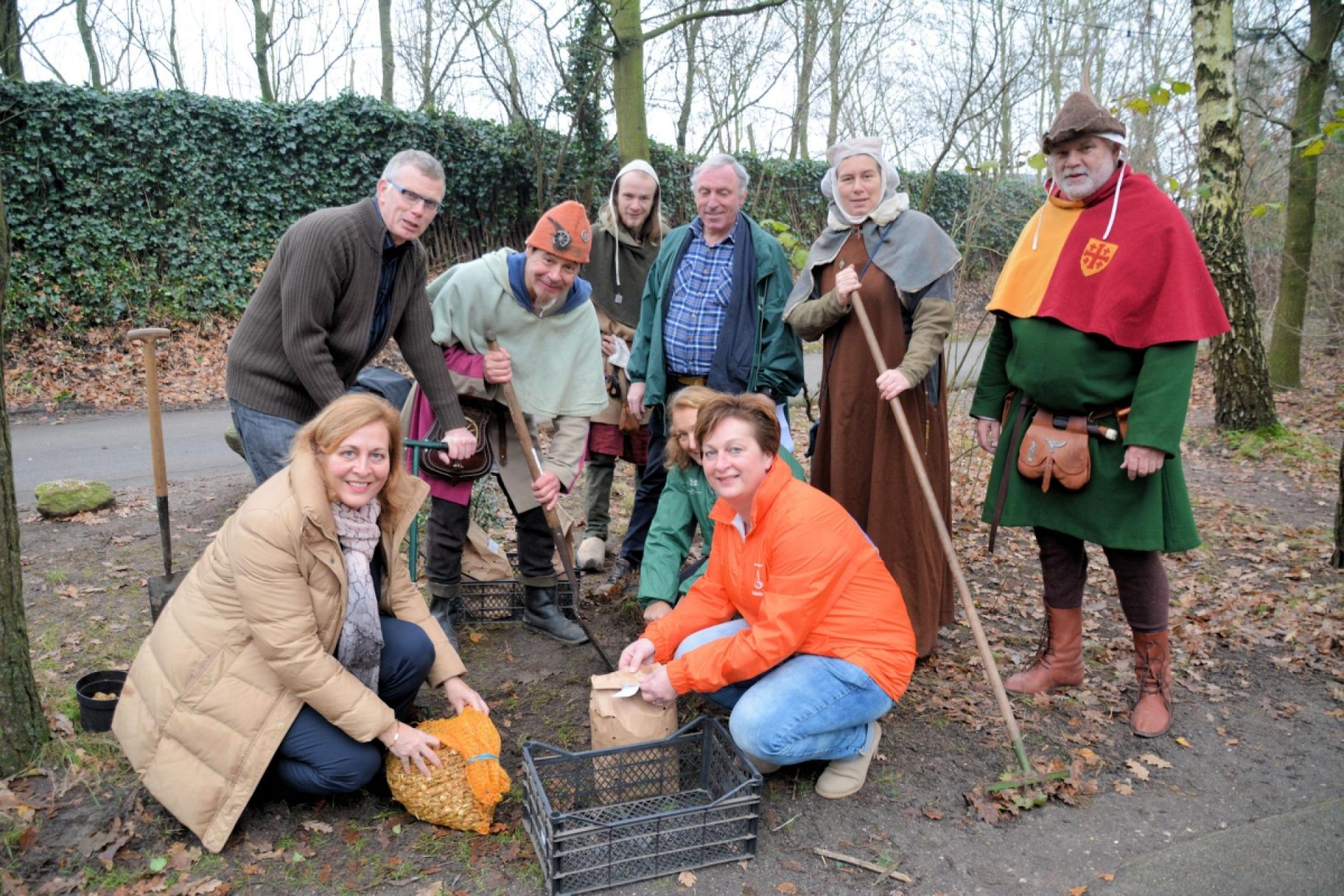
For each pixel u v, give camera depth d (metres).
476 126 12.91
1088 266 2.95
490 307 3.44
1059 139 2.93
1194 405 10.78
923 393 3.34
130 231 11.02
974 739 3.07
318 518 2.38
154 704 2.46
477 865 2.40
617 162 12.59
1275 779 2.87
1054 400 3.07
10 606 2.64
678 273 3.77
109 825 2.49
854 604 2.62
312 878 2.33
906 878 2.38
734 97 12.53
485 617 3.98
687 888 2.33
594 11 10.14
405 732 2.49
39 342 10.30
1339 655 3.74
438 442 3.39
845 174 3.29
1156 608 3.11
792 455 3.44
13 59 11.38
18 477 6.82
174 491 6.23
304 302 2.94
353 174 12.41
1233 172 8.21
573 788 2.62
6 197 10.21
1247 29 9.84
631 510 5.81
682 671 2.59
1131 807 2.72
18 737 2.68
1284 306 11.21
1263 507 6.32
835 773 2.73
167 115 11.06
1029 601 4.43
